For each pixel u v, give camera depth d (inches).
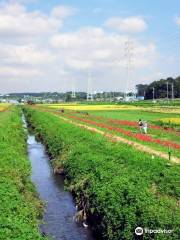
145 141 1993.1
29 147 2432.3
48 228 1015.6
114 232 849.5
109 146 1621.6
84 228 1018.7
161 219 749.9
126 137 2185.0
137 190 908.6
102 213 938.7
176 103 7194.9
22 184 1168.2
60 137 2065.7
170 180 1037.2
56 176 1595.7
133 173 1114.7
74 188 1277.1
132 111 5073.8
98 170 1176.2
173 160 1433.3
